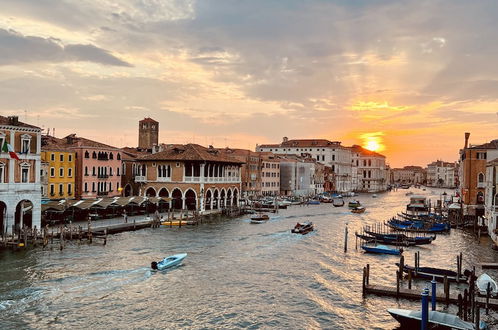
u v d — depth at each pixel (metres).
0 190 41.31
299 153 164.00
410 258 42.22
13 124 43.00
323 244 48.34
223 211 73.94
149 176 74.69
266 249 44.84
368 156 194.75
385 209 98.25
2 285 30.27
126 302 28.08
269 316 26.53
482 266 38.03
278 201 99.31
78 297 28.58
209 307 27.70
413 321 23.84
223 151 106.38
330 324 25.58
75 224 52.72
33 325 24.14
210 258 40.06
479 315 24.50
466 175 70.56
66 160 64.94
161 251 42.19
